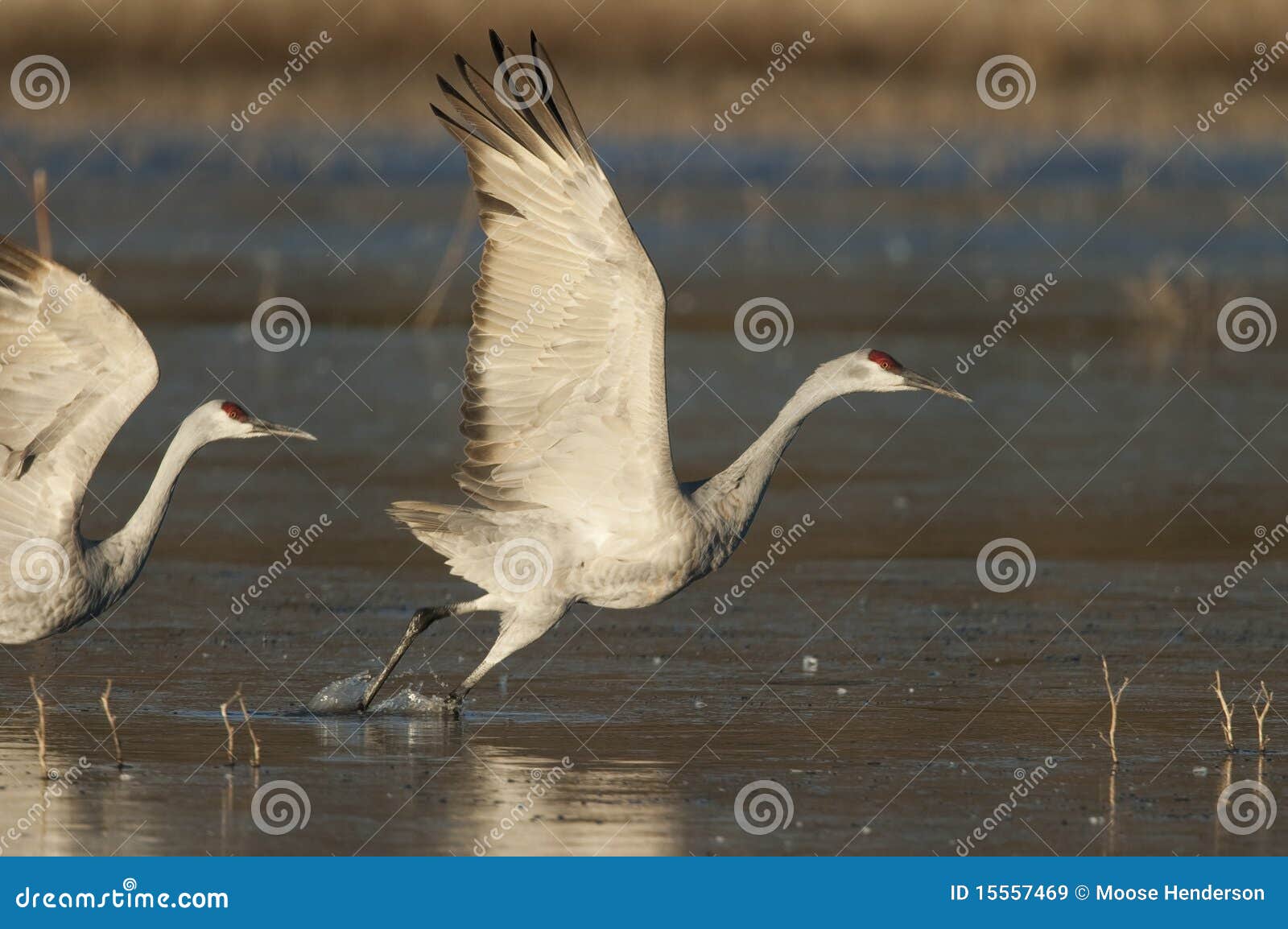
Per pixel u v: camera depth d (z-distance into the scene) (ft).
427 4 137.39
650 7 140.05
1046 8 146.51
